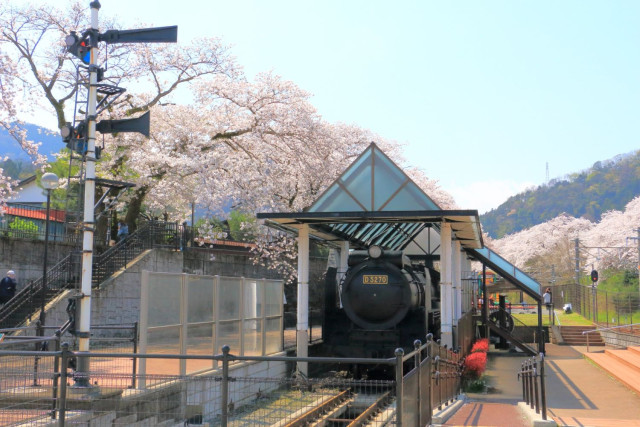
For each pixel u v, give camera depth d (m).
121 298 19.98
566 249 70.88
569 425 9.73
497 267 23.19
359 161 14.23
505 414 11.02
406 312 14.62
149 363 9.81
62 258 21.02
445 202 38.22
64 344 7.16
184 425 8.85
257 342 14.48
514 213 196.38
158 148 22.38
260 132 24.20
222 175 23.31
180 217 26.22
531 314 40.19
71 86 22.81
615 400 13.03
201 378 7.62
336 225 16.80
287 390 11.00
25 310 17.34
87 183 9.96
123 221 24.91
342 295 14.95
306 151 24.89
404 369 14.62
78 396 8.16
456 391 13.58
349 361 6.54
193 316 11.35
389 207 13.96
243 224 26.00
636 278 39.69
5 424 7.30
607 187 177.25
